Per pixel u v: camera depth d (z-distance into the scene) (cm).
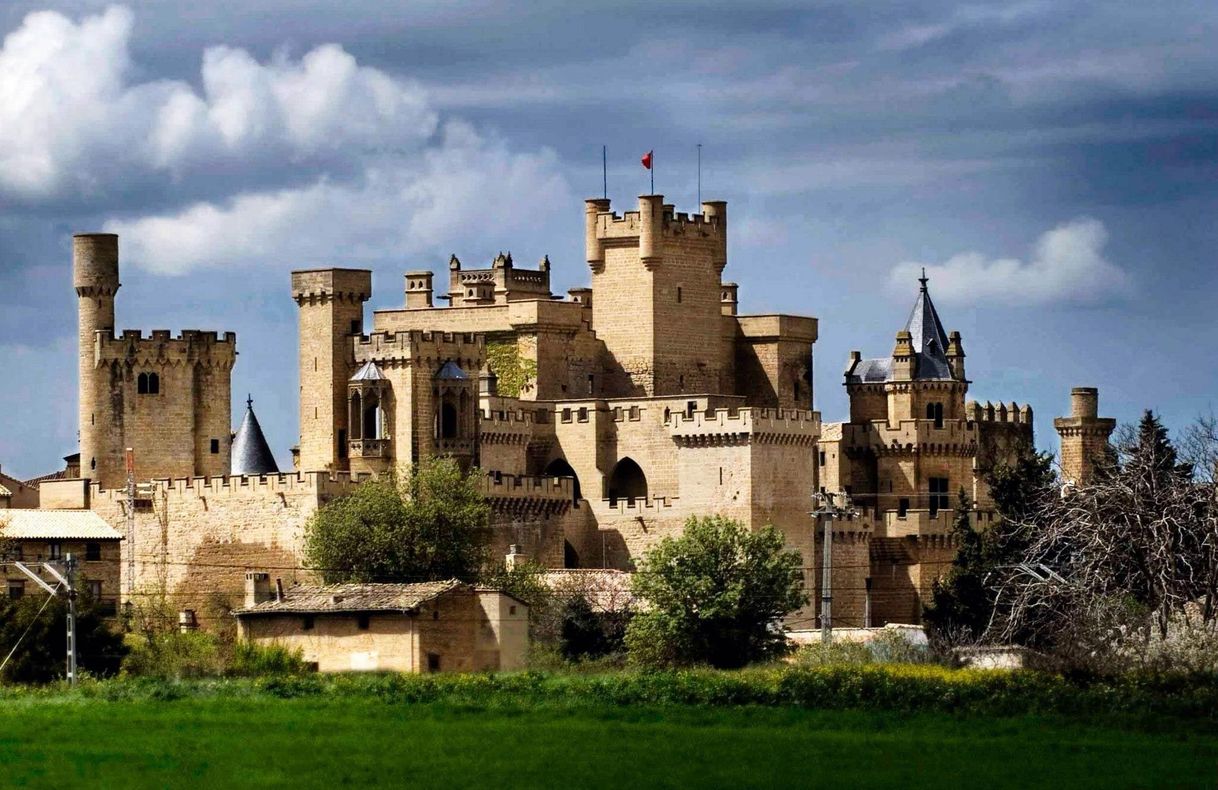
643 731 14912
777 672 16912
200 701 16275
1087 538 17525
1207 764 13912
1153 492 17412
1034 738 14825
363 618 18800
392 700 16238
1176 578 17312
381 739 14600
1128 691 15962
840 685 16175
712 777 13462
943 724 15300
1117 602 17112
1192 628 16762
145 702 16325
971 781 13425
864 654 18862
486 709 15825
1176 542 17288
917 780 13438
